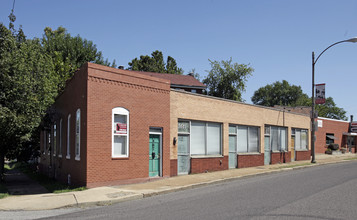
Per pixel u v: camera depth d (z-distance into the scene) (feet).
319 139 112.37
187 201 31.09
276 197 32.04
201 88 134.82
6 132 51.55
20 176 84.74
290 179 46.70
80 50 101.19
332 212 25.27
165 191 37.24
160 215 25.26
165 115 48.85
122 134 42.65
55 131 61.62
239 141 65.72
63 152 52.47
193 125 55.26
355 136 138.31
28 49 56.08
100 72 40.68
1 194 37.58
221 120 60.29
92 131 39.37
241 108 65.77
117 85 42.42
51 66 68.03
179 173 51.72
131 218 24.58
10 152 71.46
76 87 44.73
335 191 35.24
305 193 34.14
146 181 44.68
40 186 54.34
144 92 45.83
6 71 49.83
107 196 33.42
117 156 41.78
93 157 39.27
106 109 40.98
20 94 51.31
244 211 25.93
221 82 159.43
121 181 41.70
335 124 122.93
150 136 47.09
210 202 30.19
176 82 130.11
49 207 29.43
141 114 45.14
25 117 51.65
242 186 40.63
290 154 83.35
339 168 64.34
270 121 75.15
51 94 58.54
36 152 83.51
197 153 55.62
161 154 48.08
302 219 23.13
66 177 49.32
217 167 58.65
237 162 64.03
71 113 47.44
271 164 74.74
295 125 86.74
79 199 31.96
